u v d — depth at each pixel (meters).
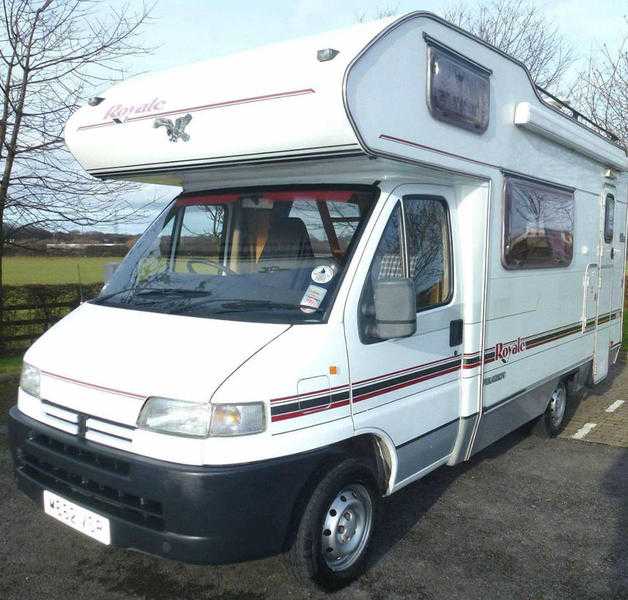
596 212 6.81
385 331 3.47
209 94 3.82
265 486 3.08
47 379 3.59
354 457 3.60
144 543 3.11
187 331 3.42
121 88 4.50
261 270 3.85
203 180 4.50
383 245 3.76
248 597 3.57
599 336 7.12
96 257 9.99
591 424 7.06
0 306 10.04
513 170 4.91
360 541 3.74
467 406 4.48
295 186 4.03
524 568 3.98
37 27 9.52
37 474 3.64
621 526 4.57
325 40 3.60
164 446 3.05
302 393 3.22
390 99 3.50
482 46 4.35
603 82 16.34
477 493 5.09
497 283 4.76
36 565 3.86
